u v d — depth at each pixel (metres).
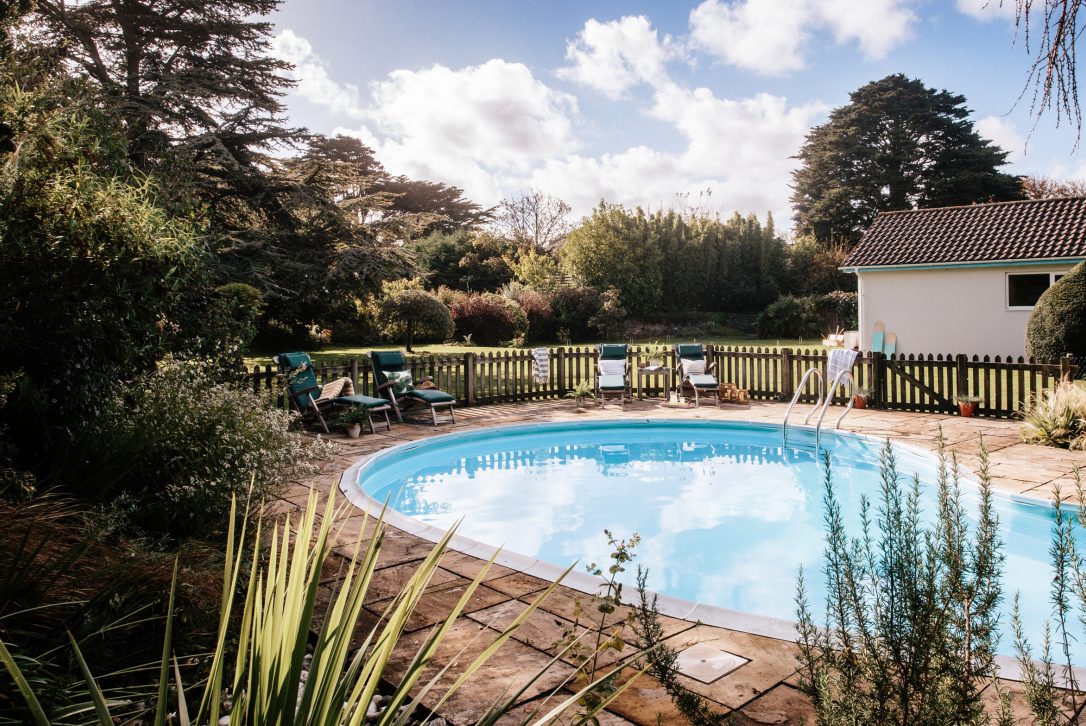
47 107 5.29
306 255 21.89
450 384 16.05
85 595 2.88
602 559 6.34
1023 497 6.87
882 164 46.41
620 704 3.19
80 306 4.46
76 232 4.23
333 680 1.50
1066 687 3.35
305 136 22.33
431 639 1.59
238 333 9.52
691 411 12.68
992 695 3.25
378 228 23.41
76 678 2.40
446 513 7.71
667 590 5.68
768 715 3.12
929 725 1.94
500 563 5.20
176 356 6.62
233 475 4.77
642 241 34.94
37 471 4.58
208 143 19.69
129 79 19.81
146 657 2.88
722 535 6.96
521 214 47.16
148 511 4.43
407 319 25.41
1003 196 44.34
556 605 4.41
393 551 5.43
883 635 2.12
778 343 29.58
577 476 9.29
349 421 10.38
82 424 4.77
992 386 15.45
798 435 11.02
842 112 48.34
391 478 9.23
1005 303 17.95
